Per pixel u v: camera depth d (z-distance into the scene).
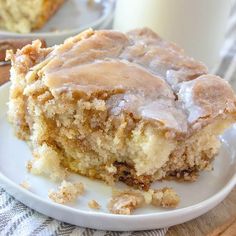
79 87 0.27
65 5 0.43
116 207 0.26
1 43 0.35
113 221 0.25
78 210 0.25
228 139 0.31
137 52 0.30
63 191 0.26
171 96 0.28
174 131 0.26
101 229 0.25
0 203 0.26
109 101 0.27
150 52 0.30
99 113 0.27
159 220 0.25
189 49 0.38
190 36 0.38
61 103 0.27
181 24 0.37
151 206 0.26
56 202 0.26
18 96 0.29
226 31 0.43
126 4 0.38
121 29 0.39
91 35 0.30
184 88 0.28
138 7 0.38
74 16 0.42
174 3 0.37
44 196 0.26
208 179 0.29
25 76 0.28
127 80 0.27
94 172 0.28
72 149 0.28
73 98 0.27
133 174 0.27
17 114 0.29
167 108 0.27
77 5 0.43
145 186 0.27
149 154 0.26
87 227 0.25
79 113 0.27
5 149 0.29
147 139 0.26
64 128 0.28
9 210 0.26
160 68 0.29
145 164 0.27
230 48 0.43
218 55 0.40
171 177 0.28
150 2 0.37
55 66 0.28
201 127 0.27
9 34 0.38
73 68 0.28
